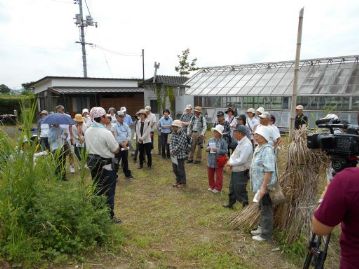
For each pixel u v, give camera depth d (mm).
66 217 3762
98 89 23062
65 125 7711
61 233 3619
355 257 1700
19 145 3734
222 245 4254
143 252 3916
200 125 10344
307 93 16719
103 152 4719
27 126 3762
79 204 3953
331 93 15969
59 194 3930
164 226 5051
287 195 4441
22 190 3654
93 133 4684
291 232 4297
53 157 4203
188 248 4164
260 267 3811
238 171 5707
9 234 3367
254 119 9109
